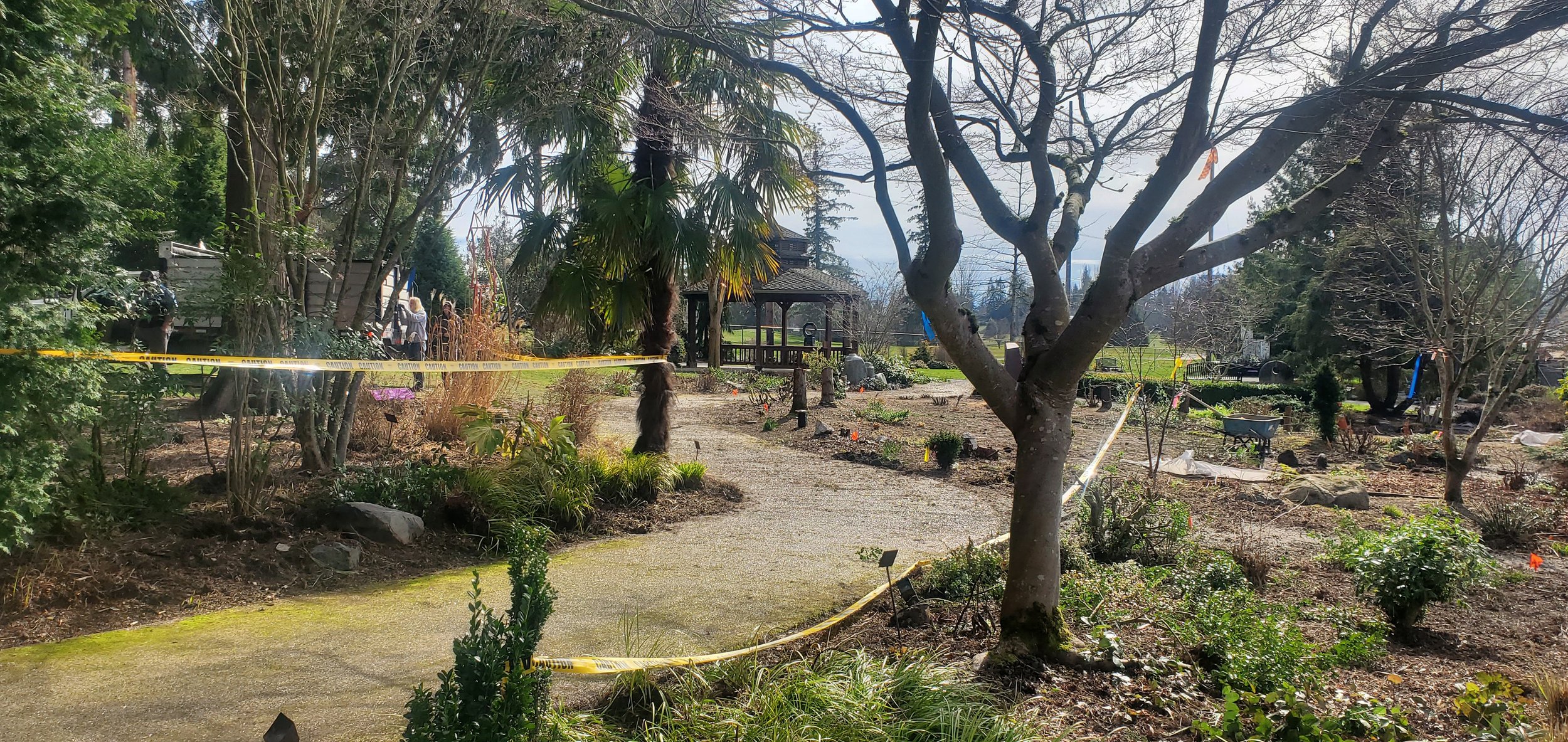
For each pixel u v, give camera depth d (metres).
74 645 4.80
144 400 6.85
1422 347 11.62
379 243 8.77
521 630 3.01
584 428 12.10
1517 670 5.15
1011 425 4.76
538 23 8.95
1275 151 4.46
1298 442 17.30
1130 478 10.58
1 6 4.78
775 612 5.80
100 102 5.44
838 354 31.30
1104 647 4.68
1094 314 4.46
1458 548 6.43
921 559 7.36
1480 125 4.88
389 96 9.24
